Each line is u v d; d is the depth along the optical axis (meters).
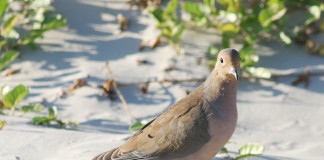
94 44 13.07
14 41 12.88
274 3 12.85
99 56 12.69
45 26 12.79
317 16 13.02
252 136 10.38
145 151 7.48
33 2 13.02
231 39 13.25
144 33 13.44
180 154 7.45
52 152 8.03
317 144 10.09
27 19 13.38
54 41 13.14
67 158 7.81
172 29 12.78
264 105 11.47
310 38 13.24
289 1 13.75
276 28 13.55
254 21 13.06
